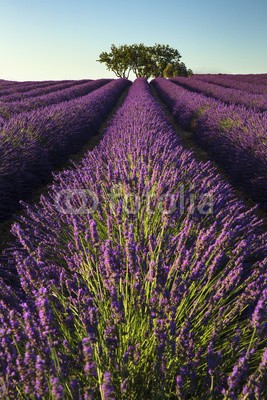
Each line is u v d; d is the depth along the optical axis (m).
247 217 3.42
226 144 7.69
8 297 2.08
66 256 2.88
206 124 9.82
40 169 6.32
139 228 3.01
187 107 13.28
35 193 6.02
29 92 22.39
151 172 4.43
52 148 7.35
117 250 2.27
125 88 35.09
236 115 8.73
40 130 7.48
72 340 1.89
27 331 1.45
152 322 1.76
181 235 2.38
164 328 1.64
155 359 1.66
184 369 1.57
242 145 6.61
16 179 5.20
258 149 6.06
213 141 8.67
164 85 29.27
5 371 1.35
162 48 58.03
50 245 3.16
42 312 1.48
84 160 5.41
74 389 1.34
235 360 1.86
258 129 6.91
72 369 1.58
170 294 1.89
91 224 2.24
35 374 1.25
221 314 1.92
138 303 1.90
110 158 5.18
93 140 10.91
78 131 9.54
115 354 1.63
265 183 5.41
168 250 2.51
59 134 8.10
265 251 2.89
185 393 1.59
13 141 6.01
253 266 2.71
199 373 1.79
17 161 5.57
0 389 1.27
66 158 8.34
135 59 57.72
